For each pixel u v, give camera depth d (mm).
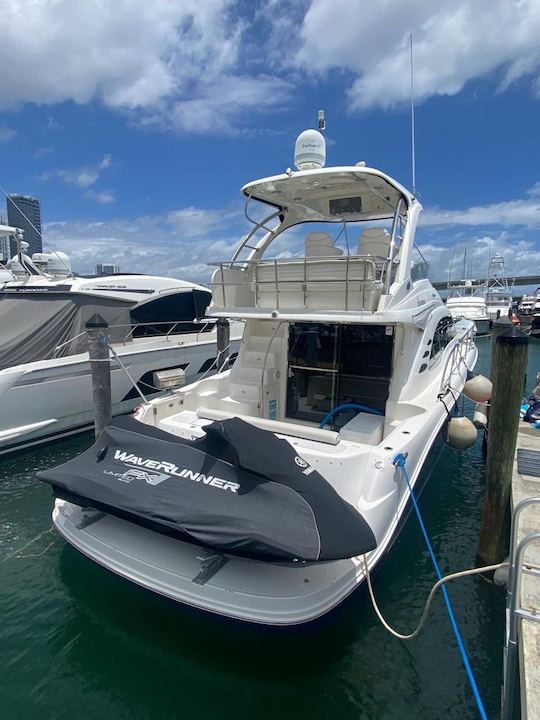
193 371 8898
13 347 6531
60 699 2648
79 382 6676
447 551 4070
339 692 2664
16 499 5156
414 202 4410
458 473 5781
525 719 1893
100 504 2814
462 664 2857
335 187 4637
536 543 3062
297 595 2475
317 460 3107
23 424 6156
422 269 5020
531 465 4223
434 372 5098
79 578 3623
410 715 2539
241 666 2820
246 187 4590
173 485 2750
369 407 4379
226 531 2418
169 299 8820
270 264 4145
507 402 3625
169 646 2965
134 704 2617
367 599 3006
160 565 2744
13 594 3521
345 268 3773
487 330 25125
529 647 2197
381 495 3000
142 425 3229
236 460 2703
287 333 4656
